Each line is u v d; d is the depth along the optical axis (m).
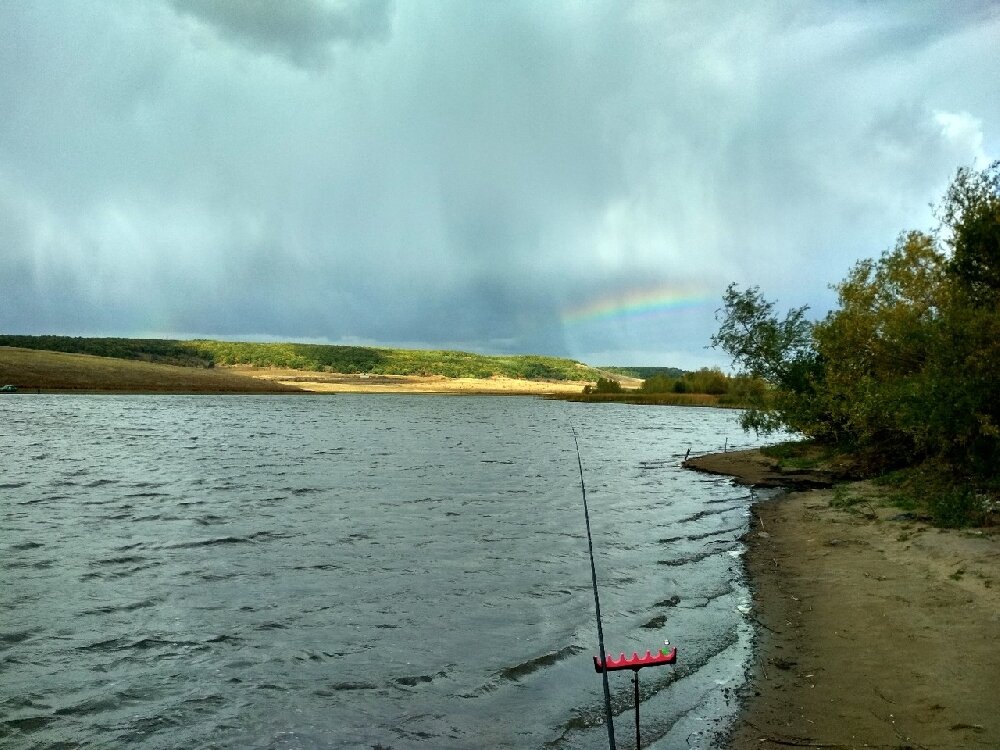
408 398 159.88
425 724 6.59
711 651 8.20
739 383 30.56
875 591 9.97
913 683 6.72
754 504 19.81
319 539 15.41
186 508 19.83
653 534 15.76
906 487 18.72
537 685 7.45
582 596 10.76
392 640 8.91
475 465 32.50
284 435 51.88
